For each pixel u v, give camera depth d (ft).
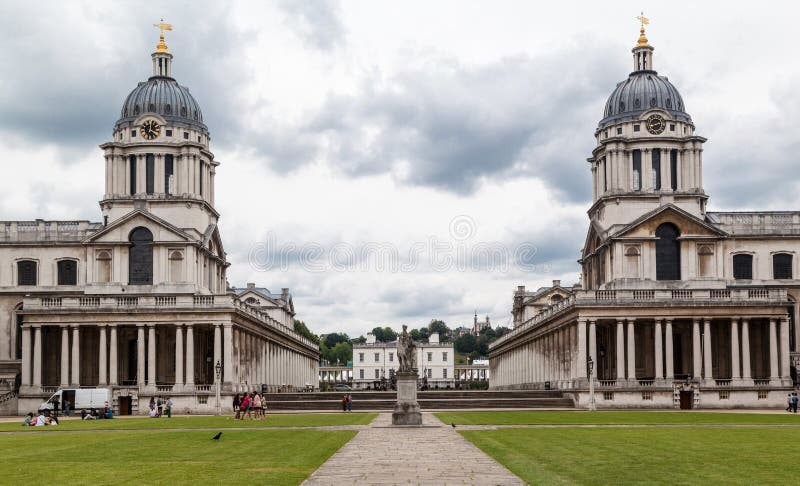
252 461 146.41
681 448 166.40
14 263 447.83
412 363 246.68
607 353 431.02
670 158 446.60
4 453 165.68
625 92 457.68
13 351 443.73
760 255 446.19
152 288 426.92
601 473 128.98
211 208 463.42
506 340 612.29
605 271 440.45
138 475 128.67
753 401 379.76
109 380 411.54
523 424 246.27
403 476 126.52
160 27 472.03
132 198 445.37
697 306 391.45
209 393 387.96
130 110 458.50
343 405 363.56
